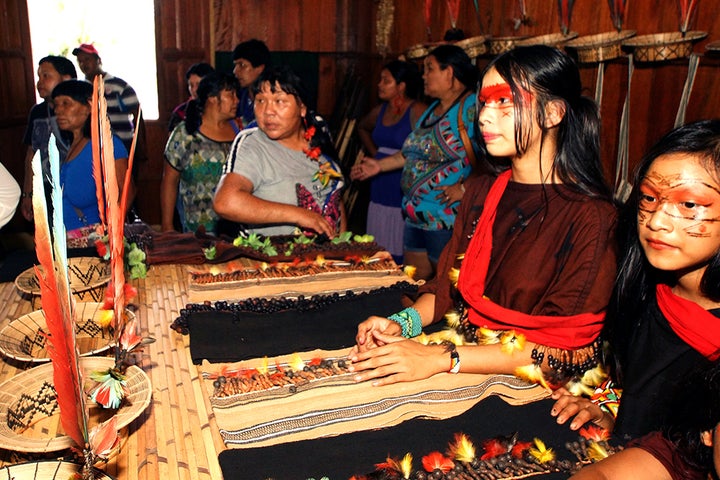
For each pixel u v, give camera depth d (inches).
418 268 145.5
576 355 57.5
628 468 39.4
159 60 235.8
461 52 131.6
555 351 57.1
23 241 224.7
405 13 202.7
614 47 95.4
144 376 49.9
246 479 42.5
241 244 87.3
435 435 48.3
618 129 107.2
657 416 47.4
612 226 55.8
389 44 218.8
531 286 58.2
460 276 62.6
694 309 43.5
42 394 50.3
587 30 112.3
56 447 41.0
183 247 88.4
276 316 67.5
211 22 234.8
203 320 65.1
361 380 54.9
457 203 134.2
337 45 246.2
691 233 39.8
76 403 35.0
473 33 155.7
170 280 79.4
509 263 59.9
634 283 49.1
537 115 56.6
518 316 57.9
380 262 85.6
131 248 79.7
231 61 240.1
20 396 49.0
